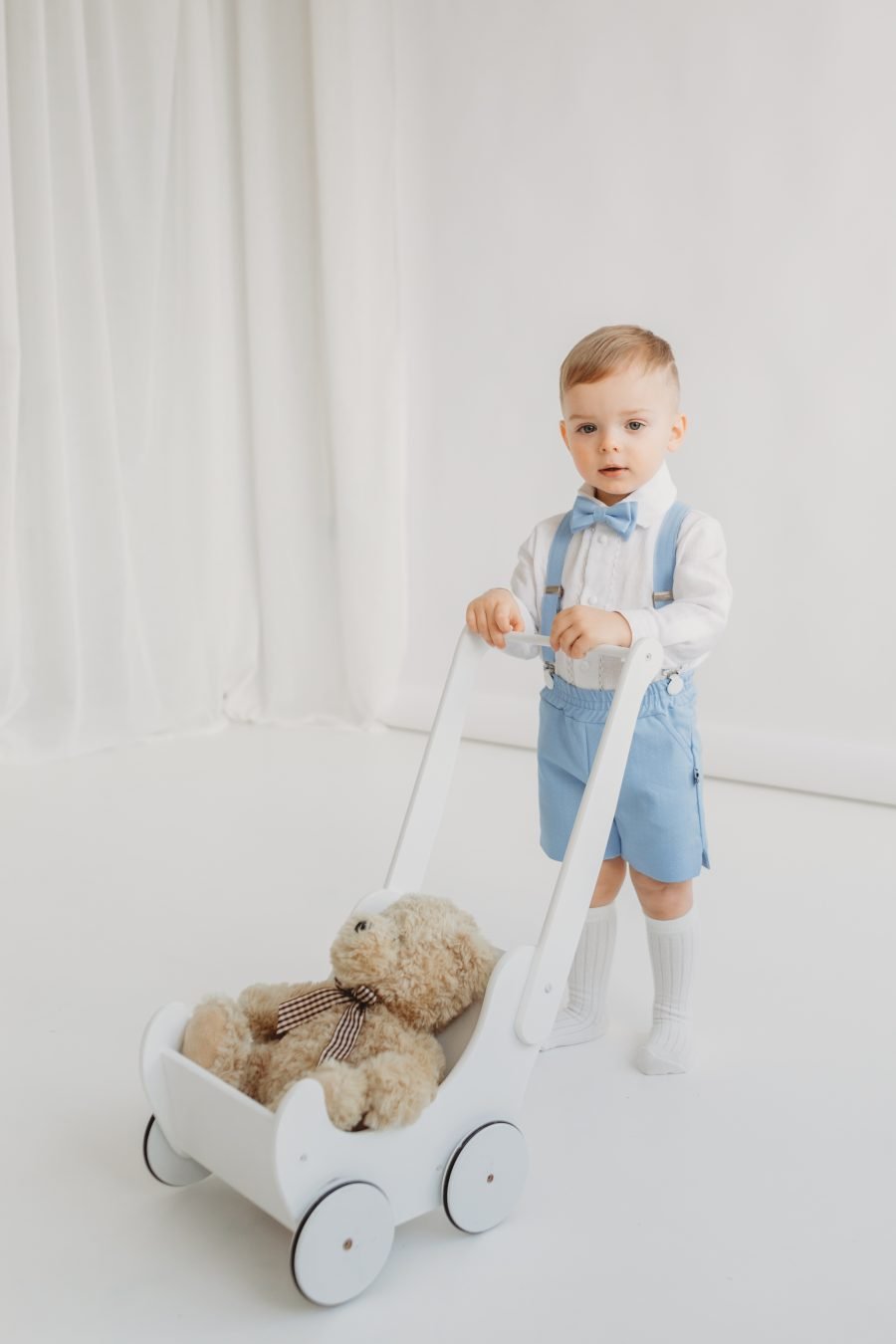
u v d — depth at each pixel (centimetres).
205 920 205
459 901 214
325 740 333
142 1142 134
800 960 191
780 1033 167
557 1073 156
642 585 154
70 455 312
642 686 131
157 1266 120
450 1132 120
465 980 125
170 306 332
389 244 327
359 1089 112
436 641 345
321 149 324
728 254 286
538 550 163
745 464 291
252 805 270
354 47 318
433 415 333
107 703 324
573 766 155
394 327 331
